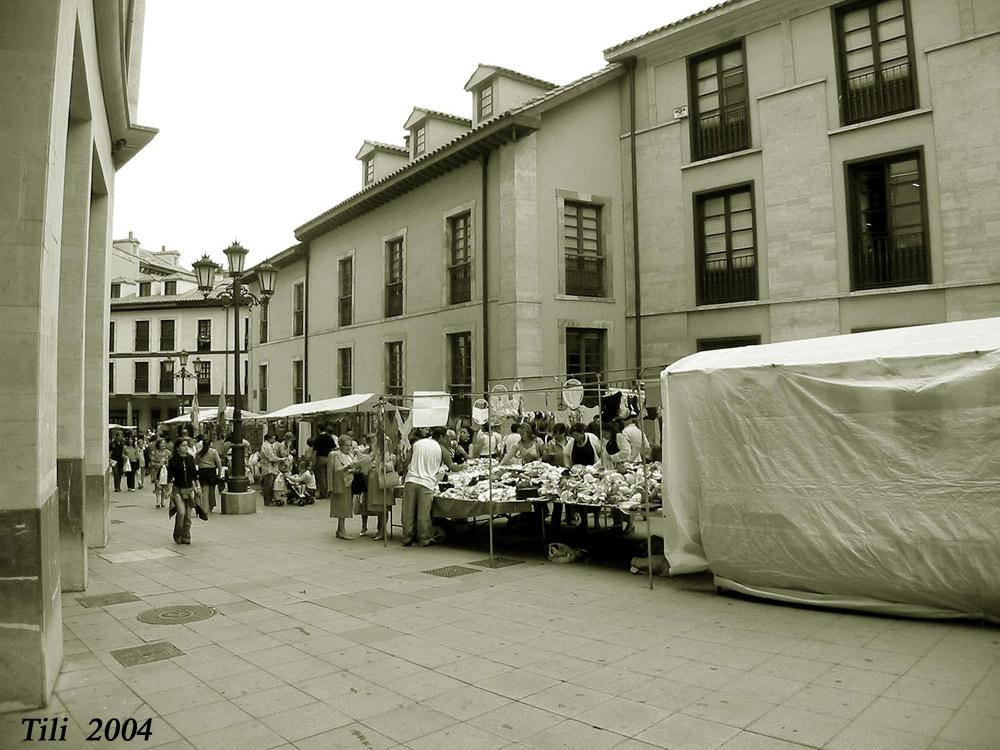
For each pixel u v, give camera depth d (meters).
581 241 16.70
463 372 17.52
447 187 18.11
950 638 5.20
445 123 20.92
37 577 4.31
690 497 7.09
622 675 4.64
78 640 5.66
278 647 5.43
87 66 6.82
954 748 3.45
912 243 13.39
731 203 15.69
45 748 3.71
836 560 6.01
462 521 11.61
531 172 15.87
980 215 12.63
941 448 5.64
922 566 5.62
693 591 7.07
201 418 26.23
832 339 6.78
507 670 4.80
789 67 14.78
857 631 5.47
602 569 8.34
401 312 20.08
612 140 17.25
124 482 27.03
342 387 23.11
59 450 7.57
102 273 10.21
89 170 7.95
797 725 3.78
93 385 10.27
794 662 4.80
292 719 4.05
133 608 6.71
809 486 6.21
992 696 4.07
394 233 20.36
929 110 13.12
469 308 17.08
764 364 6.55
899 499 5.78
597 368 16.75
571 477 9.48
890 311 13.49
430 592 7.23
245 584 7.75
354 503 12.36
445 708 4.16
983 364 5.53
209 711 4.19
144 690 4.54
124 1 8.44
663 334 16.42
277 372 28.11
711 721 3.87
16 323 4.34
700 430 6.95
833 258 14.11
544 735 3.76
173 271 54.22
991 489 5.41
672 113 16.45
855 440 6.02
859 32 14.08
